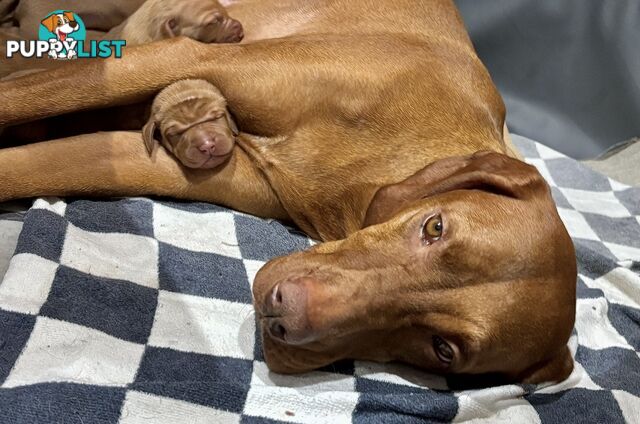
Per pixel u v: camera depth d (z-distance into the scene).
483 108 0.79
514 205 0.66
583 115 1.25
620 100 1.23
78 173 0.74
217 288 0.71
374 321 0.64
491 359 0.65
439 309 0.64
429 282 0.64
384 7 0.85
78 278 0.67
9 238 0.72
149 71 0.76
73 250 0.69
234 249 0.75
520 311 0.65
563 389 0.72
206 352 0.66
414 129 0.76
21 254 0.67
